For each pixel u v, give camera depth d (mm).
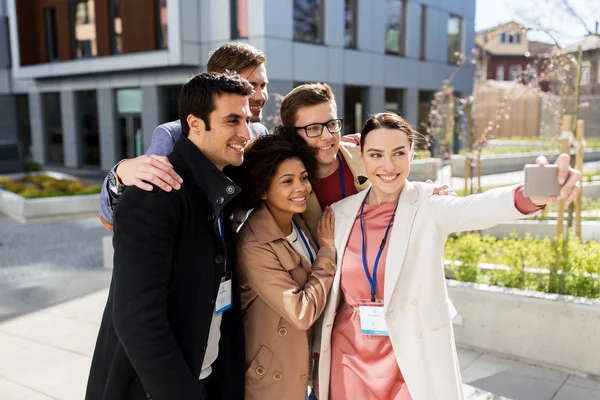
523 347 3707
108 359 1733
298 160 1987
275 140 2031
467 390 3359
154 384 1521
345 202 2158
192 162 1710
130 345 1508
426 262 1886
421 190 1970
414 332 1878
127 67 15641
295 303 1897
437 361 1860
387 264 1902
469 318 3930
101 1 16688
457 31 21078
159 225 1542
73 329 4688
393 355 1925
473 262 4355
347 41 16078
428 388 1842
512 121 21938
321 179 2361
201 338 1699
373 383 1921
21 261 7266
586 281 3828
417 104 19141
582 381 3434
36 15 19500
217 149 1725
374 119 1953
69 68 17688
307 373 2072
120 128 18031
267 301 1968
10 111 24766
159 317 1521
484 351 3883
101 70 16516
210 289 1704
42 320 4934
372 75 16938
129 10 15586
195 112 1692
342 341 2027
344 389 1982
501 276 4160
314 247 2238
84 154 19875
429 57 19500
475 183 12484
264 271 1947
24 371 3848
